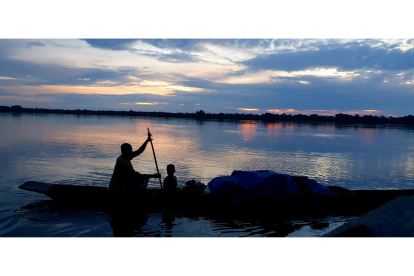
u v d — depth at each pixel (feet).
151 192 24.44
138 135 77.51
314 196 23.21
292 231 19.20
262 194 22.76
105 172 34.04
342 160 47.93
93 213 21.31
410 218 15.46
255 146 63.26
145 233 18.22
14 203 22.41
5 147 50.47
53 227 18.53
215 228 19.45
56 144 55.52
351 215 22.56
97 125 115.44
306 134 100.22
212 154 50.57
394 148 64.90
